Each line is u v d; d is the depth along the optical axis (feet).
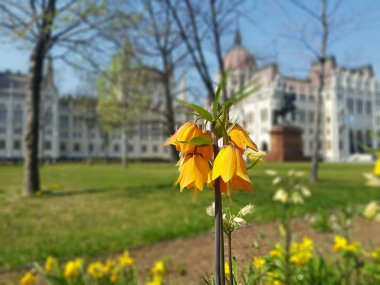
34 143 38.34
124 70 61.67
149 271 13.21
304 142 253.85
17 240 19.11
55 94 239.09
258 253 6.66
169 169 95.25
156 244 17.85
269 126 233.14
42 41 38.58
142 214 26.66
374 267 10.15
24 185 37.96
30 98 38.52
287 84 251.39
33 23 37.24
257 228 16.87
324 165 122.01
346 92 261.03
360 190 40.37
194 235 19.40
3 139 231.71
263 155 3.73
